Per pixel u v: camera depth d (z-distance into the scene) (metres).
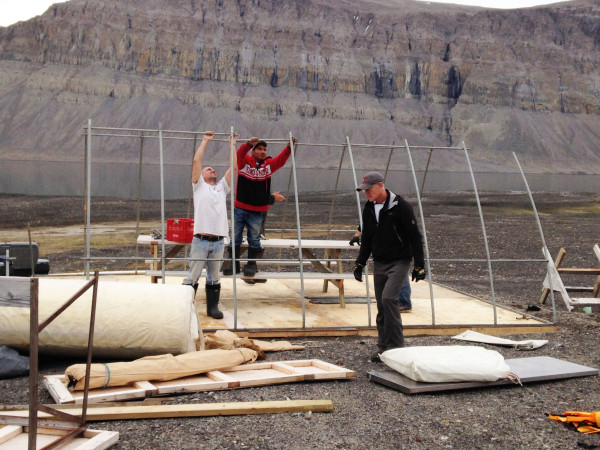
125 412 5.97
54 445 5.02
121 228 29.95
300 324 9.80
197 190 9.60
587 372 7.83
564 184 129.00
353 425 6.06
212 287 9.89
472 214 43.53
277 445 5.53
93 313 5.27
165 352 7.71
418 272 7.98
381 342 8.30
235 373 7.50
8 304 4.67
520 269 19.92
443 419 6.29
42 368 7.73
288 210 43.91
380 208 8.12
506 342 9.30
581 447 5.68
